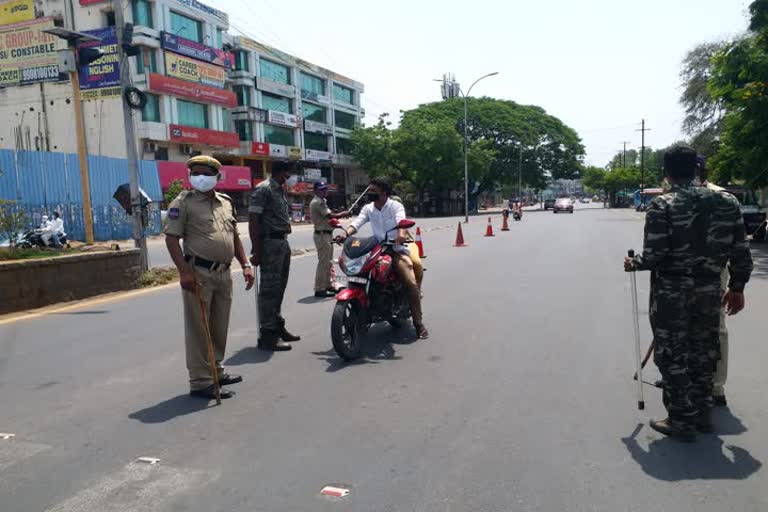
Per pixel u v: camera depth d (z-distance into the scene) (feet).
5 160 65.82
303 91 164.76
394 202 20.72
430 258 48.49
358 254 19.22
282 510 9.59
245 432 12.87
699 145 102.22
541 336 21.06
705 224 11.43
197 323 15.25
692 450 11.50
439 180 181.68
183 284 14.84
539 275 37.01
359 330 18.95
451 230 92.94
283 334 21.09
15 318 26.03
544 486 10.20
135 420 13.74
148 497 10.14
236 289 33.73
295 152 156.25
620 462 11.05
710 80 50.57
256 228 19.66
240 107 138.31
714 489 9.98
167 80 111.04
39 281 28.81
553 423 13.00
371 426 13.03
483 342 20.38
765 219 62.75
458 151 175.42
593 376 16.33
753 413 13.33
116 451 12.03
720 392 13.79
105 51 67.31
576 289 31.27
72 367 18.29
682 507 9.43
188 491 10.32
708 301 11.57
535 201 413.59
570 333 21.44
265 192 19.74
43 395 15.64
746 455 11.22
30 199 68.08
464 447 11.85
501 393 15.06
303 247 65.00
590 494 9.90
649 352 13.84
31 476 11.00
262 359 18.75
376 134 177.78
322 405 14.44
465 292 30.99
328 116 179.42
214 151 127.13
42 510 9.77
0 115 116.16
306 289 33.45
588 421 13.07
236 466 11.24
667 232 11.54
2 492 10.40
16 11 85.92
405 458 11.39
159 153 113.60
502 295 29.86
